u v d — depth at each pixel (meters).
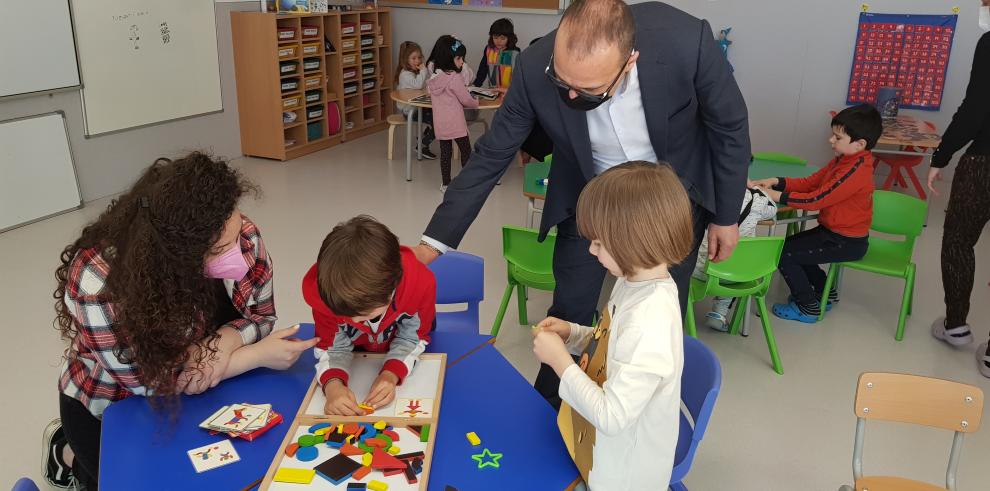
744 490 2.16
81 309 1.36
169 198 1.29
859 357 2.97
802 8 5.66
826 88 5.78
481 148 1.89
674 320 1.18
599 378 1.27
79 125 4.48
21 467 2.18
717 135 1.81
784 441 2.40
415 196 4.98
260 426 1.33
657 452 1.25
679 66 1.66
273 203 4.76
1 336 2.94
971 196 2.80
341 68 6.39
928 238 4.40
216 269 1.42
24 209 4.21
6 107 4.02
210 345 1.47
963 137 2.77
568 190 1.98
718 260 2.05
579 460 1.26
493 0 6.83
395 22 7.26
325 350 1.53
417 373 1.52
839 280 3.45
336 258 1.31
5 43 3.92
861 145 3.04
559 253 2.07
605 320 1.31
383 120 7.24
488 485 1.21
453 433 1.34
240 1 5.66
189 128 5.36
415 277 1.55
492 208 4.78
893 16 5.45
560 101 1.71
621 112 1.72
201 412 1.40
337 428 1.31
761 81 5.95
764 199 3.01
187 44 5.20
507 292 2.95
